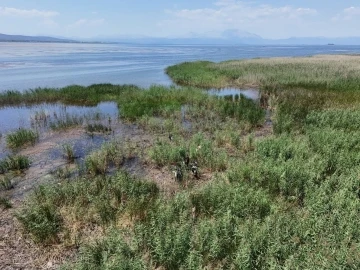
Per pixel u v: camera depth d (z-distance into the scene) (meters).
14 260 5.59
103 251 5.17
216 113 16.55
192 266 4.72
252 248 4.98
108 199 7.29
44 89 22.75
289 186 7.41
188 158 9.68
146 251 5.46
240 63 42.16
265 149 9.91
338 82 23.59
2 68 43.47
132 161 10.35
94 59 70.06
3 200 7.60
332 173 8.41
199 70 35.88
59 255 5.70
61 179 8.91
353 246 5.12
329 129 11.54
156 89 21.98
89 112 17.66
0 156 10.94
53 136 13.27
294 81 25.50
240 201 6.63
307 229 5.57
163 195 7.66
